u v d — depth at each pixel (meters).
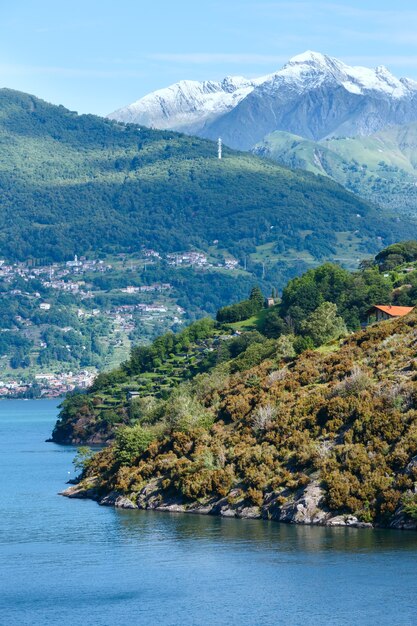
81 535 199.50
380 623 142.75
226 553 175.62
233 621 146.12
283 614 147.50
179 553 179.00
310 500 192.88
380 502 186.75
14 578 171.38
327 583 157.50
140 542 188.38
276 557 170.75
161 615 150.38
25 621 150.25
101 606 155.50
